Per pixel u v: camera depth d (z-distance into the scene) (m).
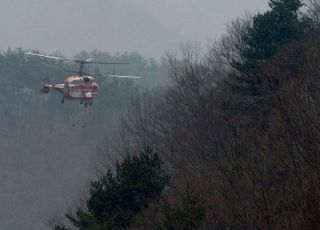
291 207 73.12
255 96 123.94
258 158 87.88
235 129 101.31
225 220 79.19
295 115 93.12
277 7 135.00
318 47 118.50
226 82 133.50
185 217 70.94
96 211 86.69
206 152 120.31
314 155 80.75
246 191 81.44
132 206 86.69
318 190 64.81
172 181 115.12
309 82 104.00
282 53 121.44
